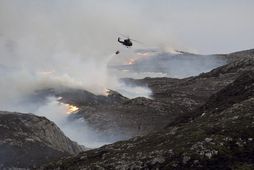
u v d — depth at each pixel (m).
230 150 177.00
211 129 196.38
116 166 194.88
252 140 180.38
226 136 184.38
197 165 173.62
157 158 185.50
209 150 177.38
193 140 189.00
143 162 188.38
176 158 181.00
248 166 164.50
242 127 188.75
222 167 168.88
